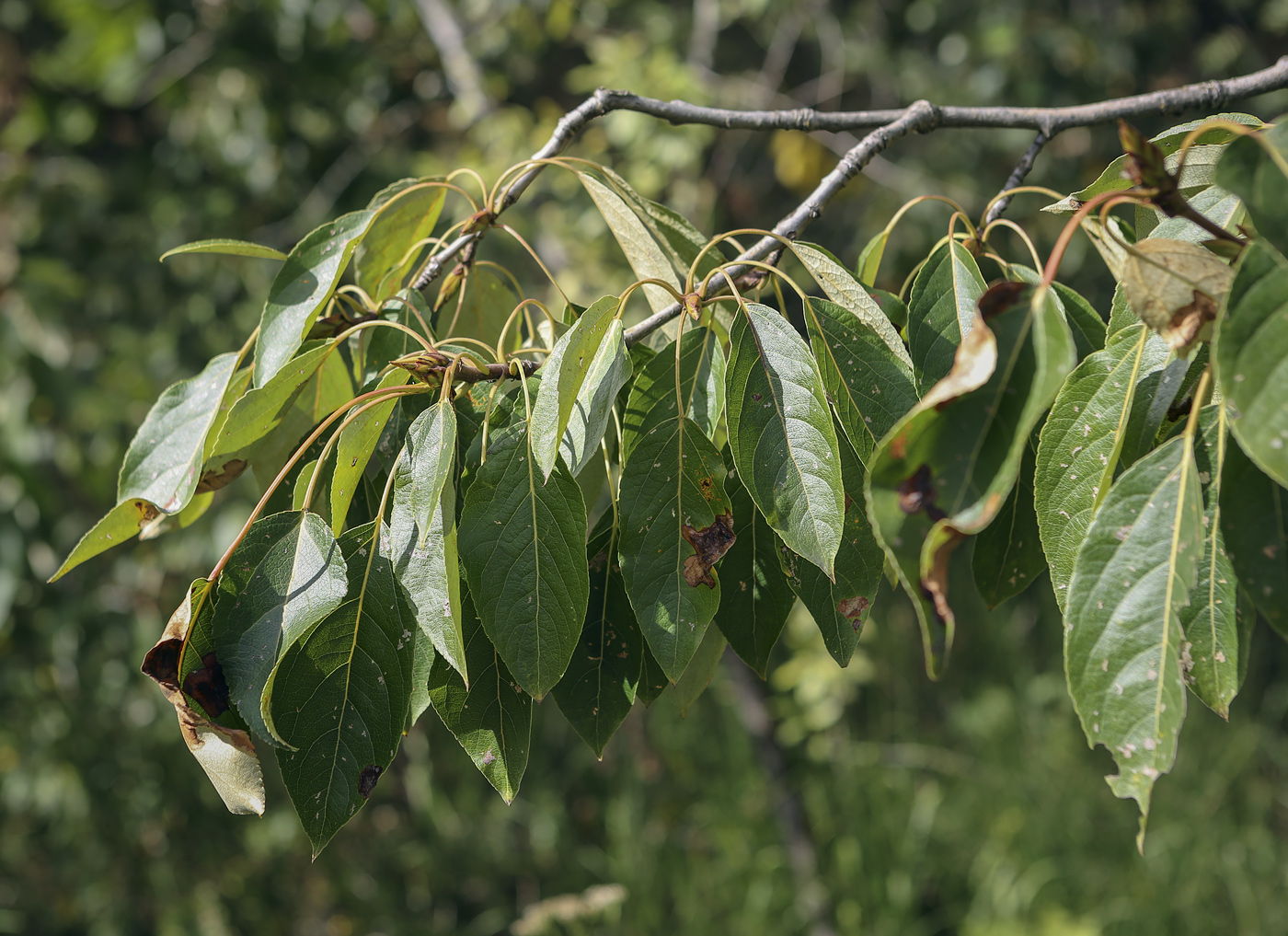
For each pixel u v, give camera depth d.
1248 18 4.37
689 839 4.12
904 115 1.11
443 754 4.35
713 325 0.95
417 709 0.79
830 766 4.04
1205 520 0.69
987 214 0.91
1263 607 0.63
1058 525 0.75
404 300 1.01
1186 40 4.13
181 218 3.88
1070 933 3.34
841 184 1.06
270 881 4.15
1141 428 0.74
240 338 3.84
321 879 4.21
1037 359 0.57
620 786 4.21
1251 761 4.03
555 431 0.71
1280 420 0.54
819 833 3.89
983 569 0.86
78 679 3.73
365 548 0.79
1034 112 1.16
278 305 0.90
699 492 0.79
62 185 3.87
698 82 3.38
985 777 4.07
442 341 0.84
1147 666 0.64
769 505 0.75
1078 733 4.11
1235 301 0.56
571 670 0.84
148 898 4.07
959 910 3.80
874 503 0.59
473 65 3.60
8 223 3.65
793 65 4.91
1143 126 3.74
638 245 1.02
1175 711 0.62
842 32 4.22
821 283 0.86
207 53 3.81
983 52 3.75
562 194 3.29
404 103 4.08
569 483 0.76
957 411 0.59
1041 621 4.73
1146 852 3.68
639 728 4.44
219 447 0.90
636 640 0.85
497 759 0.79
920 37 4.14
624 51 3.42
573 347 0.74
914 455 0.59
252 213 4.04
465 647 0.80
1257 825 3.79
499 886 4.20
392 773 4.51
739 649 0.85
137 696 3.83
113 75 3.81
